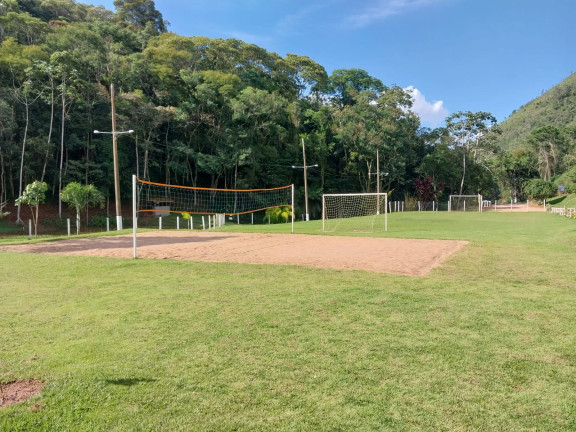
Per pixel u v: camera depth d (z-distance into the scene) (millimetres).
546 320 4320
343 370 3156
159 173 39031
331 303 5043
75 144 31500
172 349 3619
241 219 37750
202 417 2533
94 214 31547
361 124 47344
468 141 56719
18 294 5793
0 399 2783
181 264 8156
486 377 3018
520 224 21562
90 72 33250
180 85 38750
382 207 40375
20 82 29375
